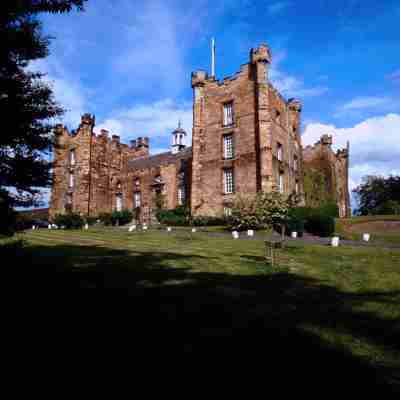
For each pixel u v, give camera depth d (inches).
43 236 872.9
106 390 133.1
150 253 514.9
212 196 1421.0
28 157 288.5
